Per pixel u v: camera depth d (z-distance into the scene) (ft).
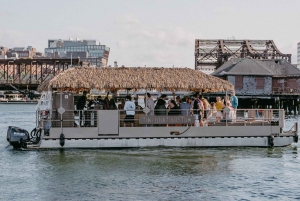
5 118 243.19
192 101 93.35
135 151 88.28
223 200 57.88
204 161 80.38
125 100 96.37
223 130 91.76
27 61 419.33
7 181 66.33
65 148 88.79
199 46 472.44
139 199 57.77
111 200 57.21
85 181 66.44
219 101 95.76
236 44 469.57
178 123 90.48
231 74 302.25
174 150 89.56
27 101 578.25
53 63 414.62
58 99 89.45
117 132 89.15
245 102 311.68
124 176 69.56
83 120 88.53
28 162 79.05
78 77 89.30
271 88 305.73
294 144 100.78
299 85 320.29
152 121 89.92
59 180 67.00
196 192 61.16
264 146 93.15
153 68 94.27
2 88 418.31
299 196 60.08
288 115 293.64
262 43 469.57
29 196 58.75
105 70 92.53
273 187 64.18
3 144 102.99
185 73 93.61
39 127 94.17
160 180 67.31
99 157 82.84
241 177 69.51
